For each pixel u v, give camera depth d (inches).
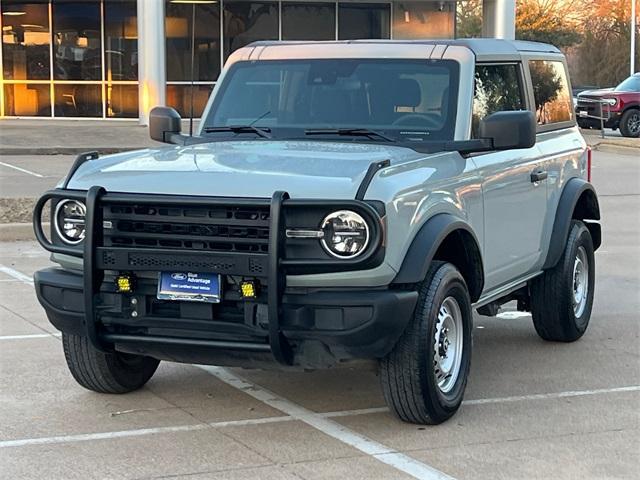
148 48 1136.8
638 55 2496.3
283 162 219.3
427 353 216.8
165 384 263.6
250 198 201.9
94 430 225.0
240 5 1215.6
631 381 269.7
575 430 227.1
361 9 1243.8
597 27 2566.4
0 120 1230.3
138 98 1228.5
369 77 259.6
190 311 207.6
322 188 201.8
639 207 674.2
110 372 244.5
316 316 203.8
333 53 266.5
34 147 935.0
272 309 198.7
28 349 298.2
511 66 281.6
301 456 208.4
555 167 298.5
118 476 196.9
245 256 200.2
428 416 223.6
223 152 234.8
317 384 264.2
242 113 268.2
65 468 201.2
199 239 204.8
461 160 241.6
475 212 245.0
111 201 208.5
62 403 245.3
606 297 388.2
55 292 223.0
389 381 219.5
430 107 251.0
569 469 202.1
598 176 846.5
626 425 231.3
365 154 227.9
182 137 265.9
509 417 236.4
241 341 206.2
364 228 199.8
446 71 254.2
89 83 1240.8
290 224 201.2
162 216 206.8
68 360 244.2
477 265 240.8
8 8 1229.1
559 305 303.0
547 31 2529.5
